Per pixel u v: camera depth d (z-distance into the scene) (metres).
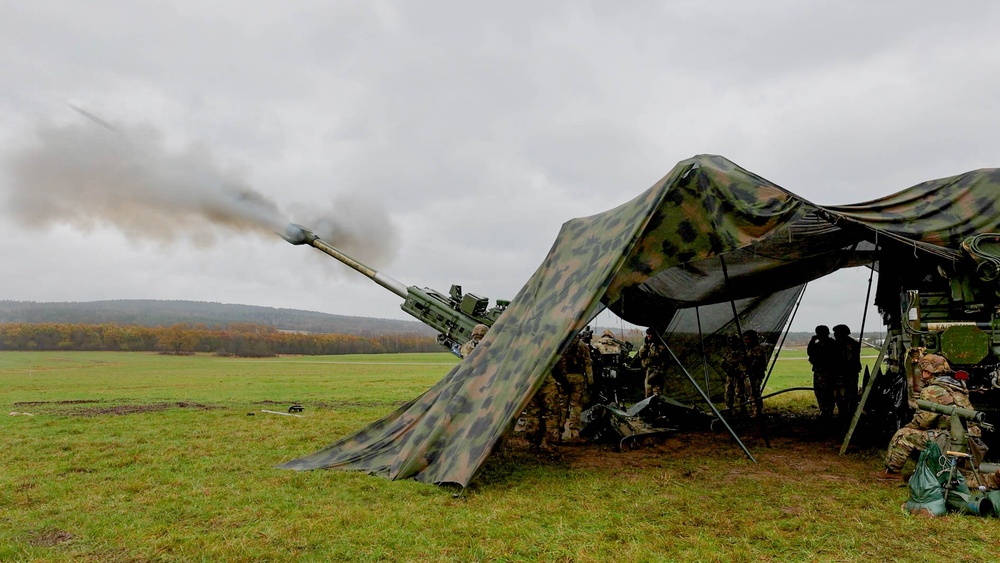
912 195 7.68
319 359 67.81
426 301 11.76
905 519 5.23
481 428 6.61
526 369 6.73
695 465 7.54
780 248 9.52
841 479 6.77
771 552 4.51
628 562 4.31
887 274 9.45
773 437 9.75
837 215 7.20
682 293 11.32
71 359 59.41
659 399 9.95
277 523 5.23
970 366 7.09
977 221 7.20
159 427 10.74
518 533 4.94
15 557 4.46
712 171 7.37
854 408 10.62
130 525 5.19
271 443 9.10
